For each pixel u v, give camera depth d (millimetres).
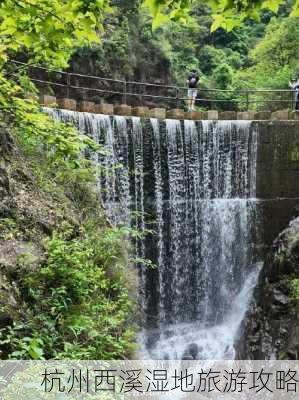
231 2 3604
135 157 12648
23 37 4258
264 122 13492
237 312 12945
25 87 7832
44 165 7695
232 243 13422
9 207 6148
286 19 20609
